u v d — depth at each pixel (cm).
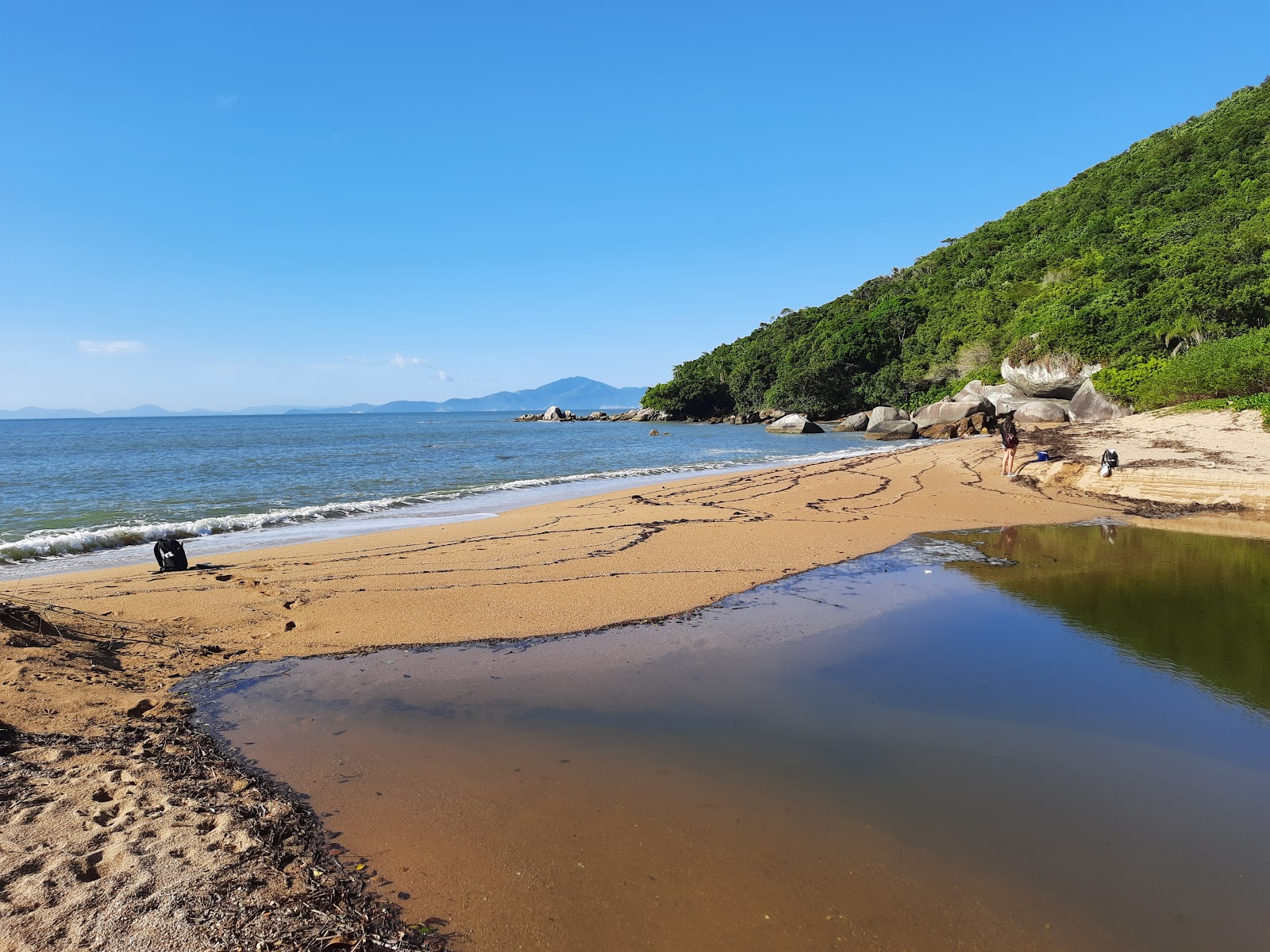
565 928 300
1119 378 3166
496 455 3597
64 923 280
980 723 507
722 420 7750
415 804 399
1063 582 899
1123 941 293
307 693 567
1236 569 955
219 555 1122
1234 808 397
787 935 296
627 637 700
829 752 463
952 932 298
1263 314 3028
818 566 994
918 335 6384
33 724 471
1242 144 5647
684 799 405
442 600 819
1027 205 8288
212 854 338
